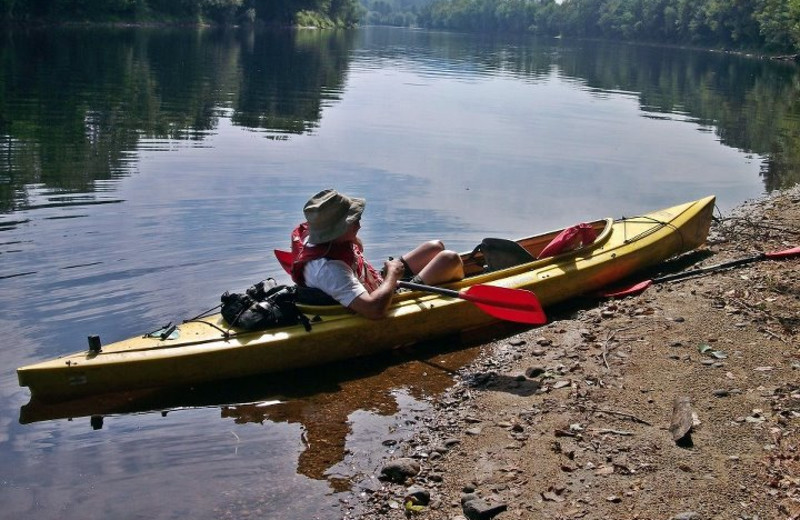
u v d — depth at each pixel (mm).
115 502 3895
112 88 19391
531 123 18375
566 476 3994
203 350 5227
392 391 5289
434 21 152500
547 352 5773
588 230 7328
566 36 112562
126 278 6863
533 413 4750
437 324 6137
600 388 4992
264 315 5488
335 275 5480
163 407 4996
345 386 5367
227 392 5234
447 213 9773
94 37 35844
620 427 4453
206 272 7133
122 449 4426
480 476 4098
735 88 30219
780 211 10250
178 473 4176
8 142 12352
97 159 11617
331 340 5621
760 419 4375
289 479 4137
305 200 9891
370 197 10383
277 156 12656
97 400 5047
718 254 8297
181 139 13695
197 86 21266
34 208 8820
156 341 5289
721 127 19141
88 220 8477
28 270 6906
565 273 6863
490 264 7066
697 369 5137
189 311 6219
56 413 4852
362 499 3965
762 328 5785
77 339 5652
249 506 3881
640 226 8062
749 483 3760
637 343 5680
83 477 4117
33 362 5289
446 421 4809
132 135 13773
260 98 19859
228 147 13203
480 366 5680
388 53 44781
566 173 12812
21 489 3990
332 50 42781
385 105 20125
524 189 11414
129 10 48219
